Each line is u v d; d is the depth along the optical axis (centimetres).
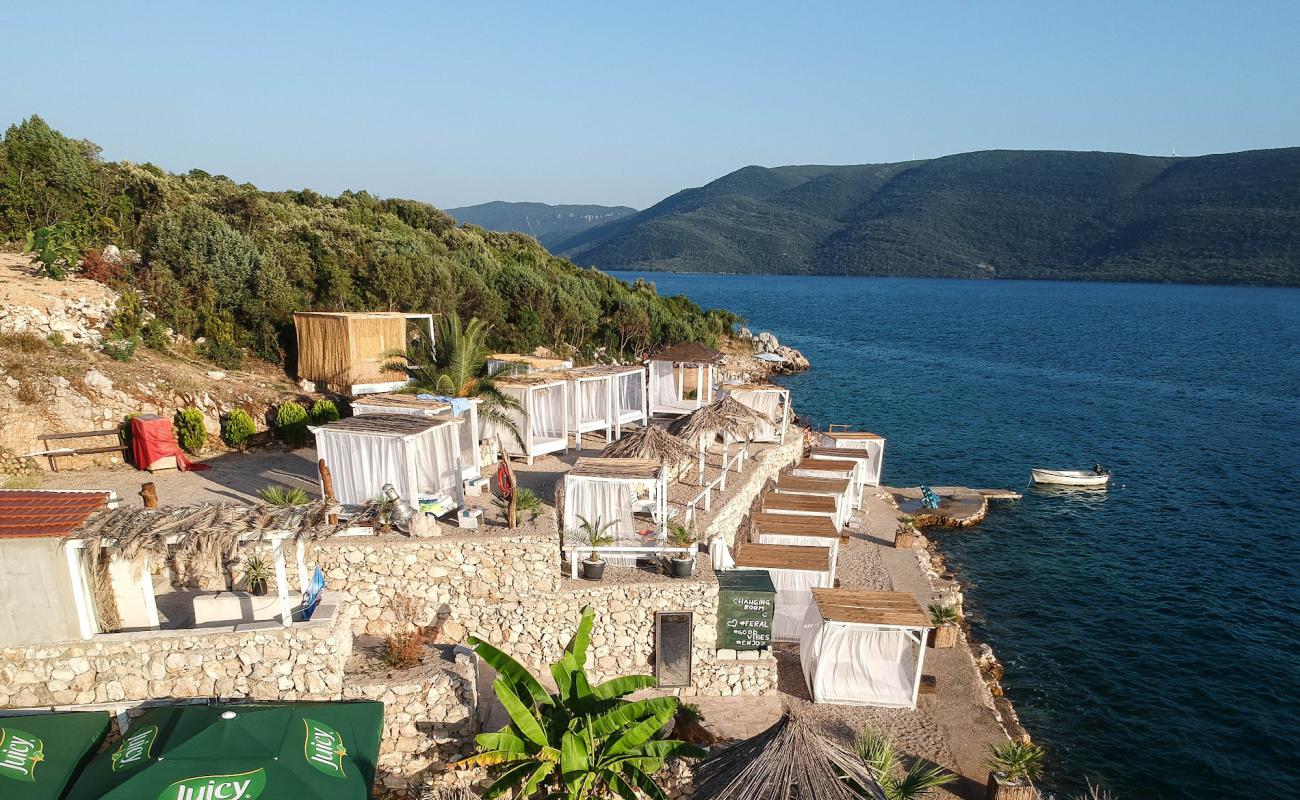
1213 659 2345
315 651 1422
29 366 2311
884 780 1495
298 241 4288
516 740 1257
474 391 2467
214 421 2584
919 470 4334
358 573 1689
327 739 1203
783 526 2308
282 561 1388
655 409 3566
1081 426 5556
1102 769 1844
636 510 2222
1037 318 15575
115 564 1370
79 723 1229
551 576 1752
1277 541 3319
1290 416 6016
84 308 2769
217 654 1386
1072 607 2667
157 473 2305
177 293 3112
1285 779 1823
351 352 2961
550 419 2867
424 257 4797
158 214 3694
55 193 3631
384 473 1934
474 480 2161
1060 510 3694
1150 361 9300
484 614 1747
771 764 1136
